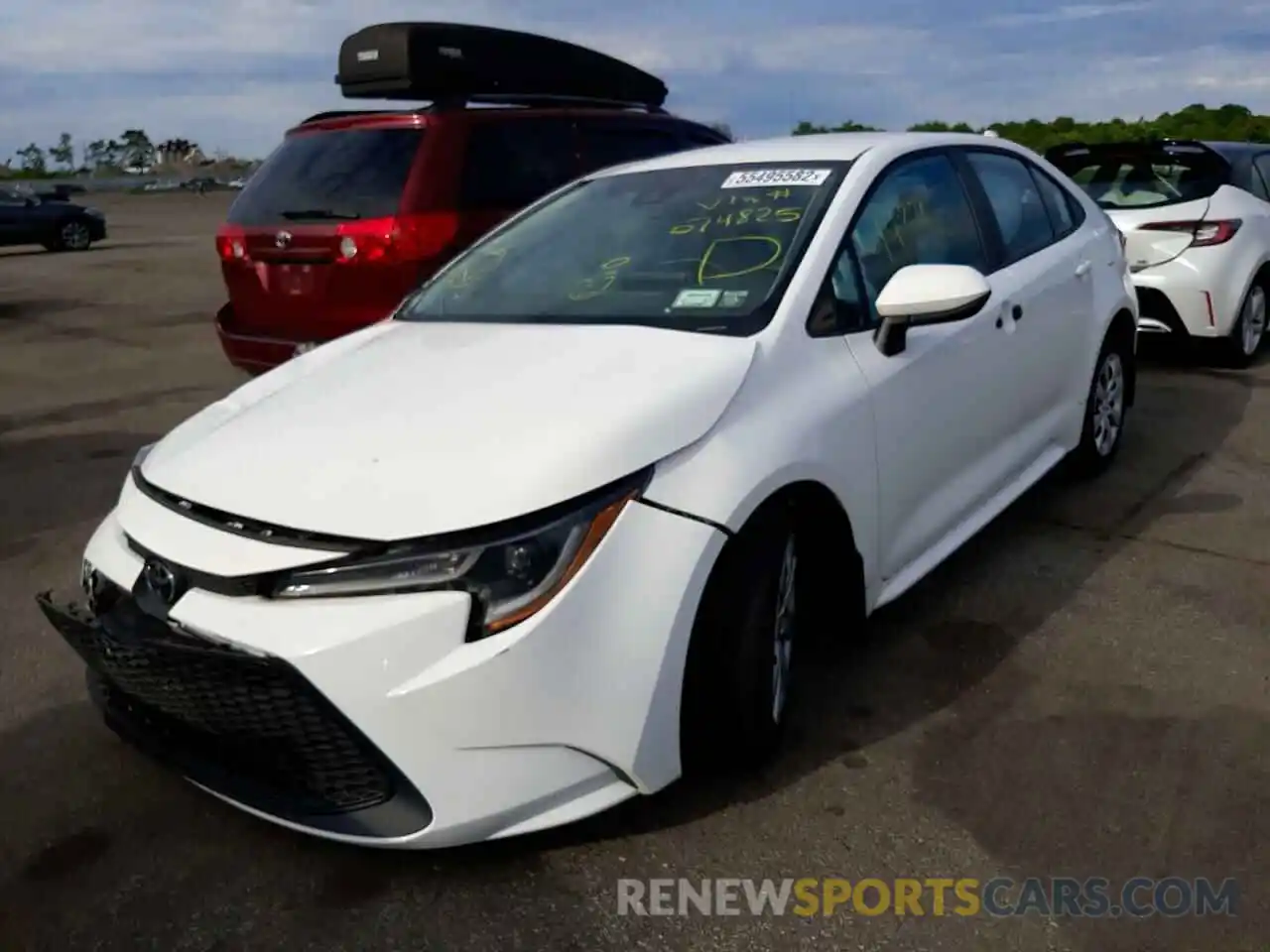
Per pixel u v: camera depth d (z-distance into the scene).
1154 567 4.34
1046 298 4.45
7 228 20.31
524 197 6.45
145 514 2.79
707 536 2.65
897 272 3.46
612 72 8.79
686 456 2.71
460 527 2.43
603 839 2.78
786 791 2.95
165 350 9.99
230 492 2.68
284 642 2.41
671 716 2.63
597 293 3.54
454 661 2.39
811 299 3.27
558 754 2.51
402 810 2.50
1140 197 7.60
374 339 3.64
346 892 2.65
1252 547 4.52
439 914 2.56
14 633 4.13
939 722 3.27
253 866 2.76
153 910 2.62
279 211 6.27
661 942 2.46
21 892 2.70
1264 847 2.69
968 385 3.84
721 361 2.97
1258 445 5.90
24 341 10.56
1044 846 2.72
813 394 3.09
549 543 2.46
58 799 3.07
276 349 6.26
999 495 4.30
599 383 2.87
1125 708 3.32
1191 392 7.07
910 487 3.54
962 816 2.84
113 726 3.01
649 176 4.11
